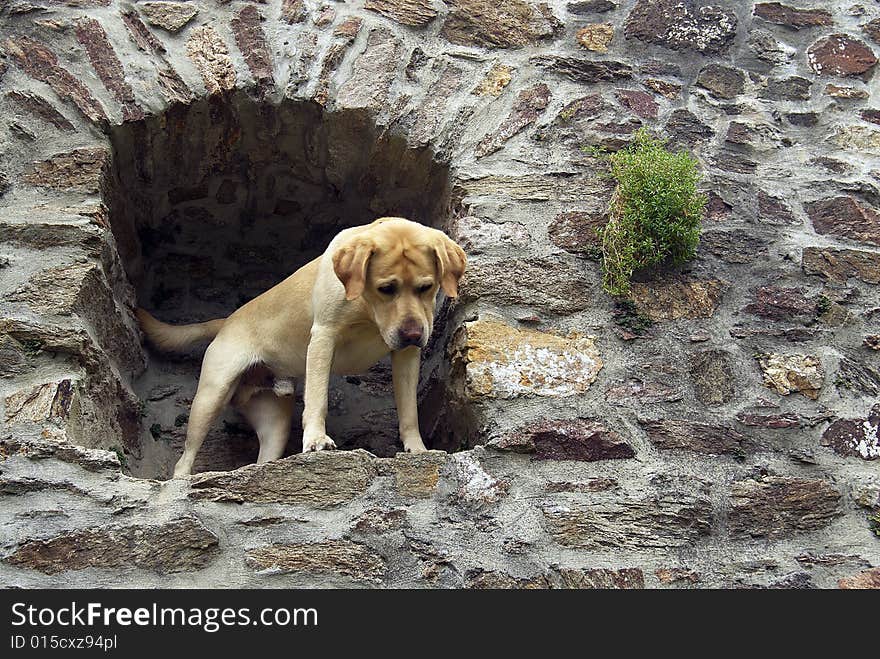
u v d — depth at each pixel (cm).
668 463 329
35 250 341
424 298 327
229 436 372
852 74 397
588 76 387
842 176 379
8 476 311
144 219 386
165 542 308
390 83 378
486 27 390
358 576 309
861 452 335
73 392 325
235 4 385
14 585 301
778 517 324
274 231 402
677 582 314
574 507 321
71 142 358
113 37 371
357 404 386
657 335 347
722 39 398
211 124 374
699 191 371
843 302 357
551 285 350
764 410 339
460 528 316
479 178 366
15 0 370
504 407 333
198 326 370
